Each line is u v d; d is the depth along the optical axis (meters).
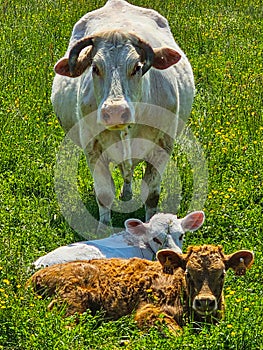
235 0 24.44
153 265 9.52
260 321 8.82
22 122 14.96
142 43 10.99
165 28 13.14
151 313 9.00
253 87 17.31
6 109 15.38
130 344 8.47
